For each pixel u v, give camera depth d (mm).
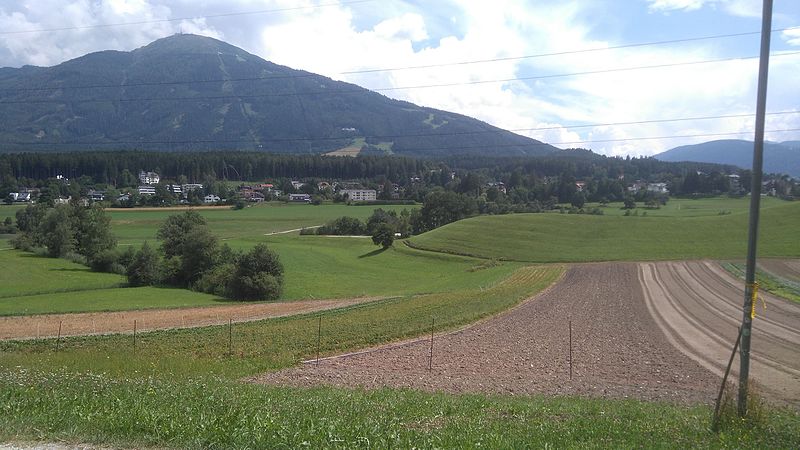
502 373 22844
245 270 64812
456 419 11023
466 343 30406
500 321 38438
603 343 30672
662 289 57406
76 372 15922
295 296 67062
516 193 164625
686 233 100812
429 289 68000
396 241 114500
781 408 16859
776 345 30562
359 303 52594
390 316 40844
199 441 7965
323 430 8711
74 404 10148
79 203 94562
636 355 27562
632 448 9055
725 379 11734
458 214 135750
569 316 40688
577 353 27828
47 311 47312
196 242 72562
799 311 43656
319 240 116250
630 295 53219
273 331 35094
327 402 12414
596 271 73875
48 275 75062
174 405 10367
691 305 46812
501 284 64312
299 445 7914
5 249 92188
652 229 105312
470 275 78750
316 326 36844
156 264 72750
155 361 22250
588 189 161250
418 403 13398
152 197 151625
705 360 26641
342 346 29578
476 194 164125
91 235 87500
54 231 88438
